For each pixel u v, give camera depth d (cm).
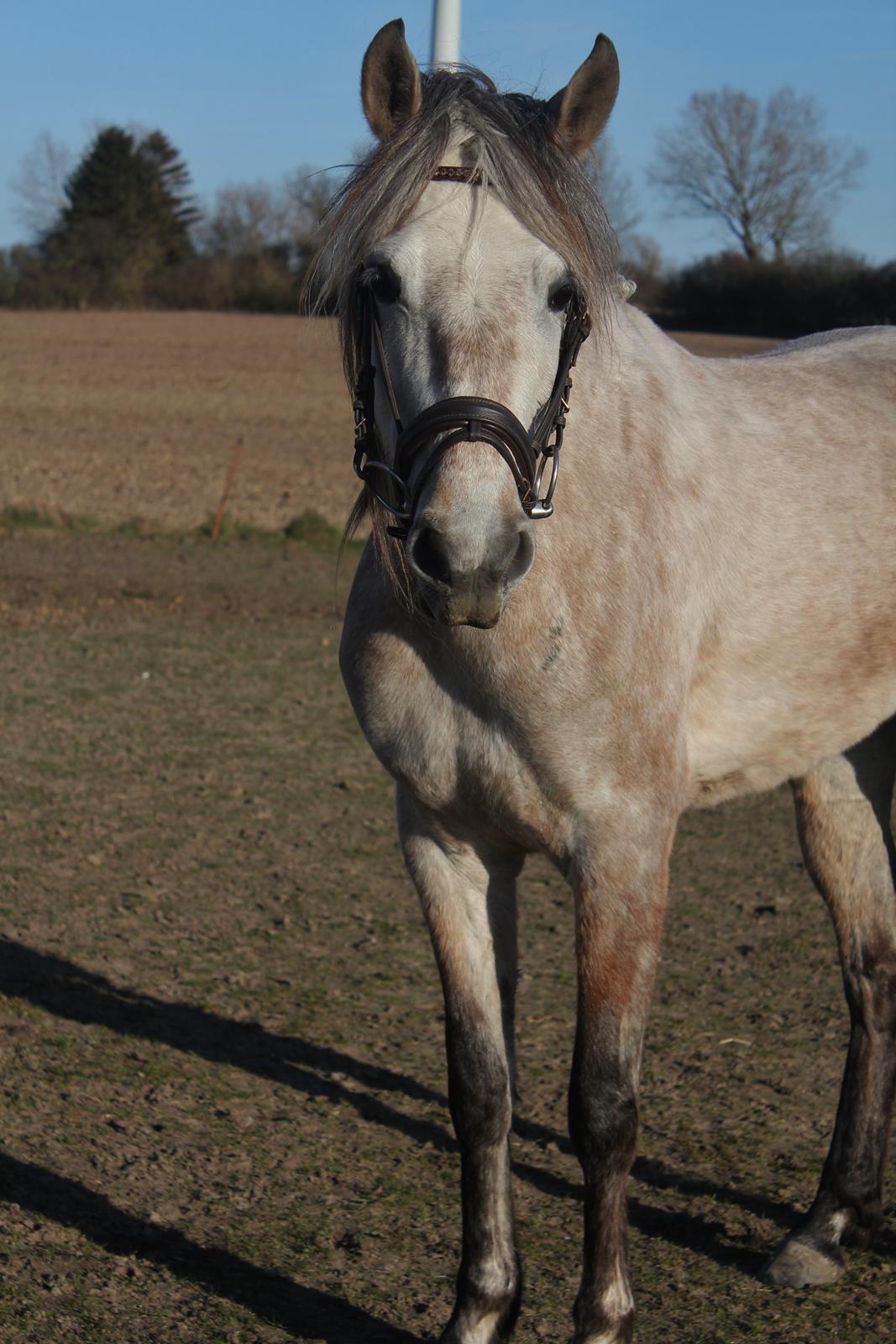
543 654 245
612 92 252
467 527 214
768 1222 321
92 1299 279
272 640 1014
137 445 2317
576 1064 252
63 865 548
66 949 466
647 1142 356
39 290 6706
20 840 575
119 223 7162
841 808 330
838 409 324
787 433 309
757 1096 379
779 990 453
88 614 1081
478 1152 262
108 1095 368
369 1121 365
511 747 253
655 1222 321
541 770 252
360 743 759
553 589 244
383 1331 272
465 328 224
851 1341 274
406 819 275
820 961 479
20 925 485
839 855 329
